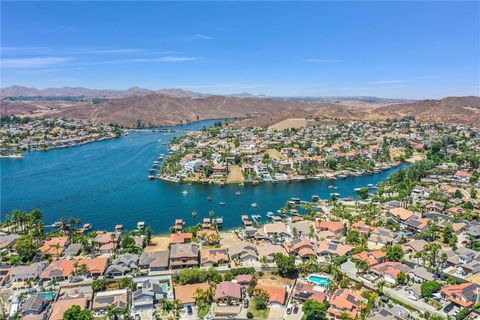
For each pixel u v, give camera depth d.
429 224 190.00
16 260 156.50
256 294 129.25
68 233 191.62
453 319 116.94
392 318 114.06
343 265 152.62
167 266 151.50
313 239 182.00
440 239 178.50
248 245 165.38
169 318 119.31
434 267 149.25
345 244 172.62
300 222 198.50
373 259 153.25
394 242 174.62
